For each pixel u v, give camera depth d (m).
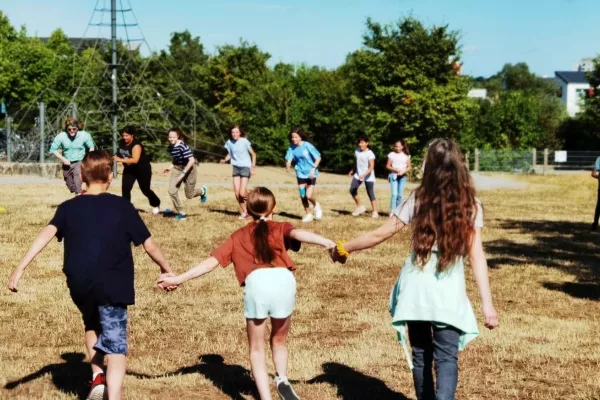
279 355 4.81
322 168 38.91
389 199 21.34
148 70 39.78
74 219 4.58
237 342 6.62
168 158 37.25
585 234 14.69
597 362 6.16
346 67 40.28
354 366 5.95
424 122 35.38
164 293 8.51
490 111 48.47
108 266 4.49
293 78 42.84
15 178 25.27
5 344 6.34
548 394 5.31
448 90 35.47
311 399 5.12
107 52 40.38
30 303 7.84
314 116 38.25
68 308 7.66
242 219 15.09
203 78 52.97
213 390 5.26
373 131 36.03
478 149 41.59
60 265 9.98
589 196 25.05
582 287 9.44
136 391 5.12
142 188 14.95
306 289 8.93
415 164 35.50
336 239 12.85
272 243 4.68
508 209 19.75
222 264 4.69
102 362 4.85
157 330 6.97
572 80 103.94
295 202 19.61
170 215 15.47
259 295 4.56
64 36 59.09
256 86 45.12
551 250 12.52
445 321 4.14
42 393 5.06
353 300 8.38
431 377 4.43
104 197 4.69
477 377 5.71
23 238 12.05
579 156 41.47
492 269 10.58
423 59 35.75
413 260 4.29
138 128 33.47
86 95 34.16
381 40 36.16
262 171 34.56
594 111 50.19
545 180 34.28
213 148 40.81
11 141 30.27
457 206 4.19
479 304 8.34
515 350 6.46
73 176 13.86
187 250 11.39
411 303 4.24
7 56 47.84
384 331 7.05
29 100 47.31
